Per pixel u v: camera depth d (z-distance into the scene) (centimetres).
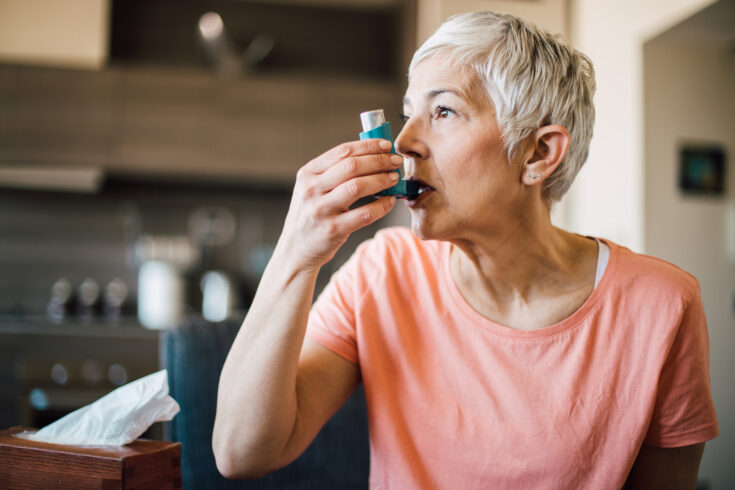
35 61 309
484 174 80
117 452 71
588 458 85
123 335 281
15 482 72
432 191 81
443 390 91
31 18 314
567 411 85
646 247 225
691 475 92
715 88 235
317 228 75
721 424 234
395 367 94
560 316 89
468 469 87
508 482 86
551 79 82
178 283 328
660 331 86
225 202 356
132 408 75
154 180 341
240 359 82
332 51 367
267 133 328
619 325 87
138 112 316
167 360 119
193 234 352
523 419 86
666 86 229
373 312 96
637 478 95
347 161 73
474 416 88
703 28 211
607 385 86
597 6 248
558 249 90
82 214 340
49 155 307
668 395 88
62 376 276
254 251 358
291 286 79
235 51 334
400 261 100
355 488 122
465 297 94
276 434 82
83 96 311
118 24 344
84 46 317
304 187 75
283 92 331
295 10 364
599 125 250
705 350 90
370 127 79
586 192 259
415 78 83
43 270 334
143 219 346
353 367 99
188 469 115
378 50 372
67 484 70
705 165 232
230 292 337
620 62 235
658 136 228
